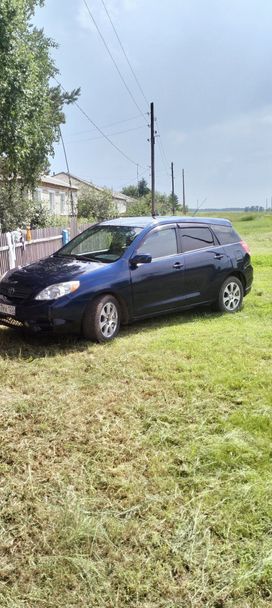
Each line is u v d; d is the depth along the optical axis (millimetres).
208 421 3496
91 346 5391
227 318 6906
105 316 5625
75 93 19422
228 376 4332
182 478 2771
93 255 6328
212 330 6109
